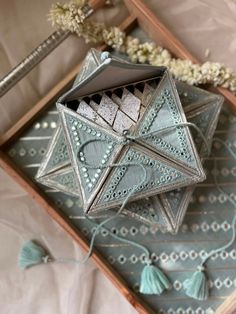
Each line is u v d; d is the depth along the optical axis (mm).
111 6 429
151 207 367
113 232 401
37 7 434
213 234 397
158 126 345
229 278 394
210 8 434
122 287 381
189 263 396
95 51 369
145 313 375
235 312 397
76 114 339
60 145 374
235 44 432
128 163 339
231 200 398
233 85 385
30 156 412
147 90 353
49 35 434
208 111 376
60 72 435
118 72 325
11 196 429
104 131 336
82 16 391
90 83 327
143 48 396
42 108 410
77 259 421
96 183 340
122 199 342
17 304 422
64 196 405
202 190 400
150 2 435
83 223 403
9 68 433
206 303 395
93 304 421
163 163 342
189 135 346
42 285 423
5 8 433
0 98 429
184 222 399
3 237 427
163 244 399
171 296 396
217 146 402
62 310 419
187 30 434
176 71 388
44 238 425
